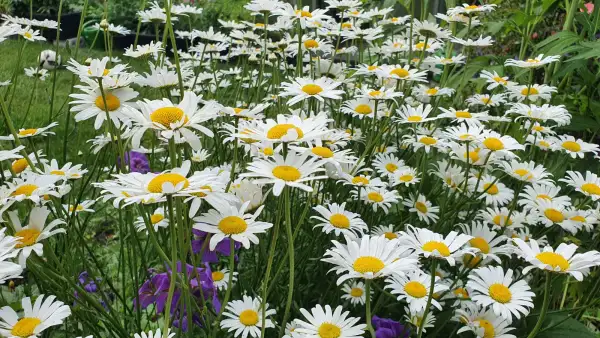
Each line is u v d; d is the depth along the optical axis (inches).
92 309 23.7
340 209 25.6
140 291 25.2
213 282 25.3
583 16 44.7
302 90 25.9
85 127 47.7
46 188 21.1
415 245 21.7
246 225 20.2
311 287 28.5
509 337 23.3
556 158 38.4
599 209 29.4
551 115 32.4
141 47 33.5
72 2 116.6
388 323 25.5
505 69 47.3
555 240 33.8
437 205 34.2
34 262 21.1
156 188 17.1
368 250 21.0
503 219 29.6
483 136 28.4
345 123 41.1
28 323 18.4
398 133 40.7
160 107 19.4
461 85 43.3
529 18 43.6
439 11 76.2
